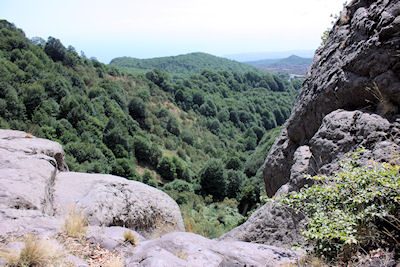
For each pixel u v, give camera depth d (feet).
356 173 9.21
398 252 7.36
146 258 8.94
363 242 8.21
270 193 20.72
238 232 15.15
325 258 8.46
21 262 7.93
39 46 196.44
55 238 10.11
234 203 115.65
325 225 8.44
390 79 11.91
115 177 19.24
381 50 12.44
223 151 225.56
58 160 19.74
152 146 169.37
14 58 151.84
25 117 116.06
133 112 206.80
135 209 17.61
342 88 14.23
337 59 15.42
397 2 12.40
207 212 99.60
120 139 150.61
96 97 177.78
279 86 386.73
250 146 246.88
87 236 10.83
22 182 13.19
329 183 10.77
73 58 209.67
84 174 18.72
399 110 11.48
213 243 10.94
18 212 11.10
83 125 135.64
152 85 269.03
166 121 225.35
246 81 390.42
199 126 252.83
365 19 14.05
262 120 295.69
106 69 251.80
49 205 13.56
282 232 13.05
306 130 17.30
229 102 306.76
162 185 152.46
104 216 14.99
